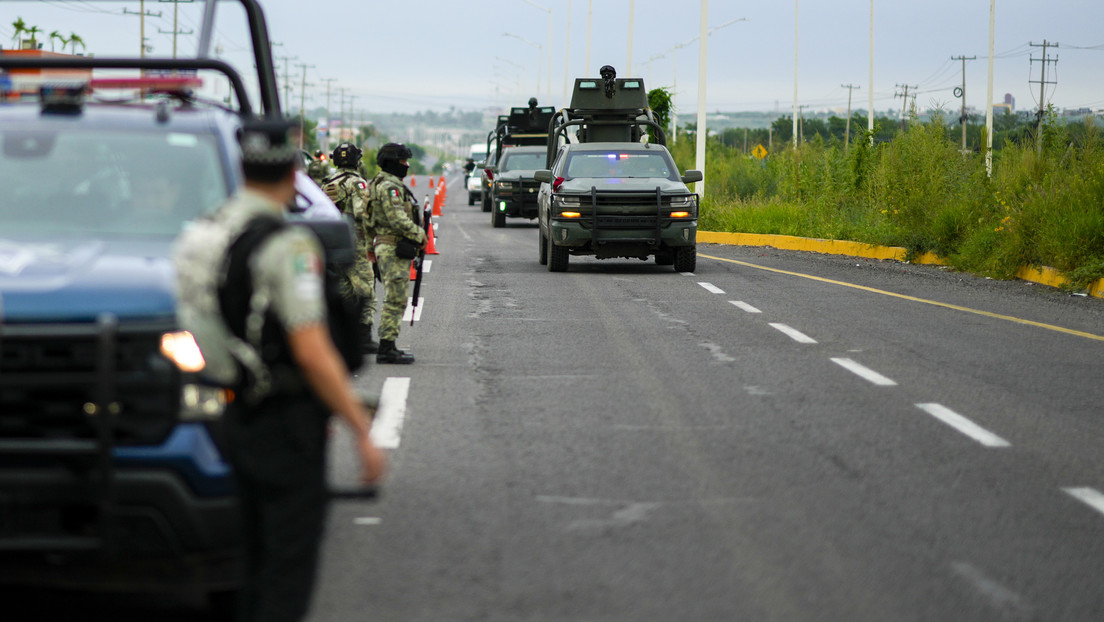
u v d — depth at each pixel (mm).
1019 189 29453
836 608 6844
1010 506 8914
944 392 13328
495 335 17578
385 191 14766
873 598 7004
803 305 21562
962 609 6840
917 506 8891
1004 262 27156
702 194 46812
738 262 31672
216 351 5344
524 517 8547
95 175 8172
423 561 7602
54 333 6031
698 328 18422
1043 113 31109
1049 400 12945
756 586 7188
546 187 30328
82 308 6211
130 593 7270
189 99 9820
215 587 6348
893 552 7836
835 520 8523
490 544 7949
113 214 7934
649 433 11211
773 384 13734
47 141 8344
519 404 12516
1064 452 10609
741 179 56406
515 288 24484
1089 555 7812
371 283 15898
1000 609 6852
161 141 8438
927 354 16000
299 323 5148
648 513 8664
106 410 5875
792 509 8781
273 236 5199
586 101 37500
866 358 15609
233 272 5188
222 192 8148
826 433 11258
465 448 10578
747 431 11312
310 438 5391
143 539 6156
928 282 26141
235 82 10242
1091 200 25766
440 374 14297
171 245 7520
